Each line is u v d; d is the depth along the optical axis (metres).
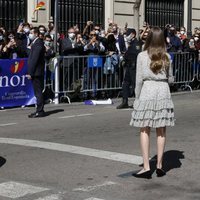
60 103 13.95
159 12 24.31
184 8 25.69
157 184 6.46
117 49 15.05
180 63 16.50
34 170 7.00
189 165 7.36
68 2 20.20
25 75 13.20
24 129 10.03
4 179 6.58
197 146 8.54
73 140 8.92
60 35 16.55
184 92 16.61
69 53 14.04
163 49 6.56
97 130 9.91
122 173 6.89
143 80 6.64
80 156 7.77
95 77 14.48
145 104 6.53
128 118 11.42
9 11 18.19
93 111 12.53
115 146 8.45
